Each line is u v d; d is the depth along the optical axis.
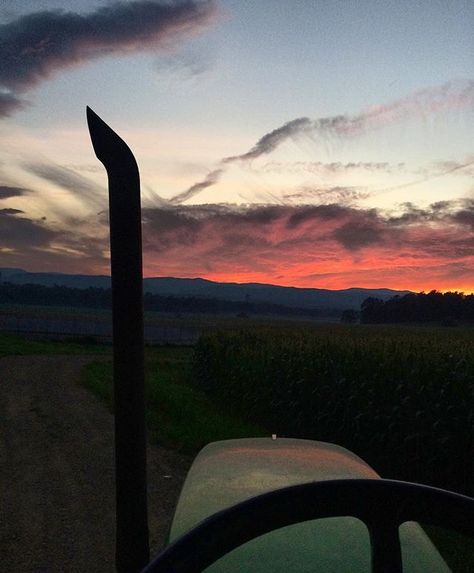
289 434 12.22
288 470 2.78
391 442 9.51
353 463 2.97
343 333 22.22
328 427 11.12
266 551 2.01
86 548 5.77
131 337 2.71
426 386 9.02
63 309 190.00
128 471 2.75
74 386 18.33
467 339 17.25
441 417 8.70
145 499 2.79
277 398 12.88
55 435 11.05
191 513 2.34
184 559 1.09
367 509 1.17
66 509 6.90
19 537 6.05
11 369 23.14
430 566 2.03
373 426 9.98
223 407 15.17
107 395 16.09
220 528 1.12
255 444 3.35
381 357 10.59
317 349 12.63
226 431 11.20
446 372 9.02
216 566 1.94
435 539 3.37
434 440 8.64
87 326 78.31
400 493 1.18
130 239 2.68
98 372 22.81
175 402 14.36
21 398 15.62
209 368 18.80
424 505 1.19
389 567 1.16
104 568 5.33
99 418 12.87
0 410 13.73
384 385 9.84
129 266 2.69
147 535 2.80
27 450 9.88
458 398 8.68
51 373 22.08
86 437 10.92
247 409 14.45
